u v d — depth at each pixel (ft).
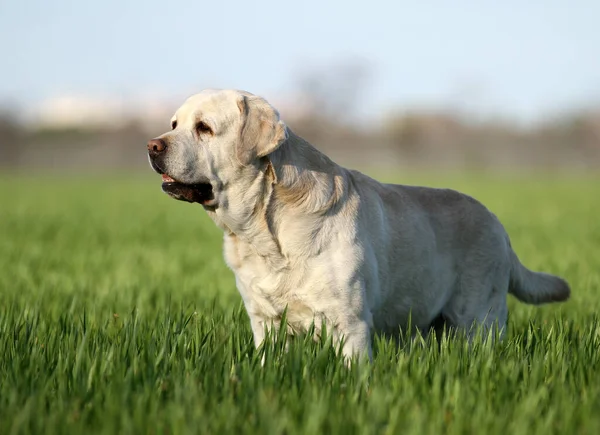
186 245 77.05
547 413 19.99
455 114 352.49
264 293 26.45
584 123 325.83
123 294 42.57
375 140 337.11
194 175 25.64
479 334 26.48
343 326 25.89
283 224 25.86
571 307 39.75
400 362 23.09
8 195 166.91
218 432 18.57
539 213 117.91
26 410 18.92
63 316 32.45
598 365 24.20
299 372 22.59
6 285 47.24
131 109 385.29
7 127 349.61
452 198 30.71
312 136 357.20
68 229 94.63
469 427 18.97
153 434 18.79
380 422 19.69
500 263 30.76
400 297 28.55
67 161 338.34
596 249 69.36
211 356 23.67
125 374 22.56
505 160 328.90
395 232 27.99
